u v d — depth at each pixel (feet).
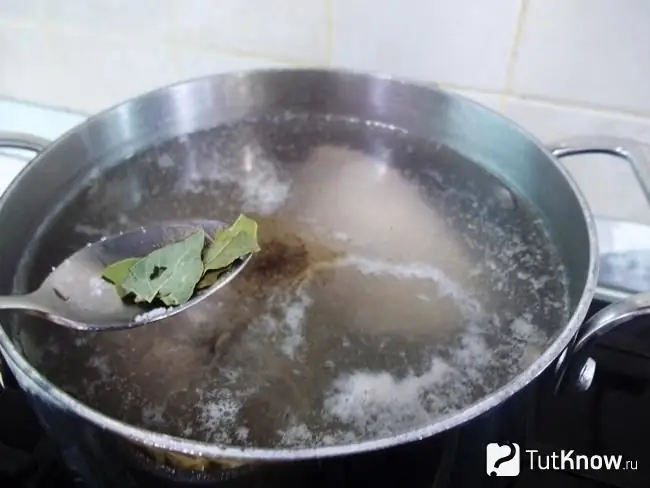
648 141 1.16
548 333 0.89
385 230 1.03
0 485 0.97
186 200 1.08
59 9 1.33
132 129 1.15
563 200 0.99
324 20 1.20
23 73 1.44
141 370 0.84
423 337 0.88
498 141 1.11
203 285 0.92
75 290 0.92
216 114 1.21
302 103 1.22
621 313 0.83
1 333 0.77
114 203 1.07
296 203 1.07
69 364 0.85
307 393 0.82
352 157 1.16
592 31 1.08
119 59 1.36
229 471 0.68
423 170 1.13
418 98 1.16
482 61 1.16
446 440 0.70
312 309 0.91
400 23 1.17
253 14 1.23
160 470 0.71
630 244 1.21
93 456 0.75
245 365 0.85
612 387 1.06
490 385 0.83
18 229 0.99
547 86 1.16
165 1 1.26
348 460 0.66
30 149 1.08
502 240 1.01
